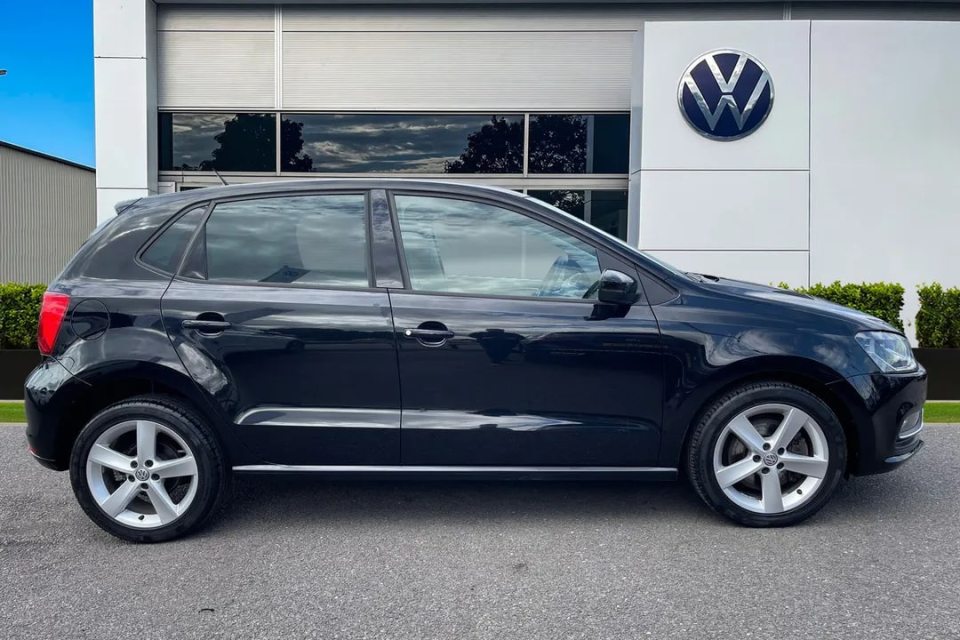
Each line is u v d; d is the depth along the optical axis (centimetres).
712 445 354
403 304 353
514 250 365
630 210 998
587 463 359
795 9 1030
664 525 373
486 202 368
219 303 350
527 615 283
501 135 1064
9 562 336
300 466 356
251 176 1070
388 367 350
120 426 350
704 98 933
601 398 353
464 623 278
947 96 926
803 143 934
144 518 357
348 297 354
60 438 356
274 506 407
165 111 1062
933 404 673
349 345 348
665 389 353
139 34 1005
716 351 349
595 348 350
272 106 1060
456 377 350
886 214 935
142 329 348
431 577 317
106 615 285
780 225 940
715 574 316
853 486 430
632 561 330
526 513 393
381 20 1051
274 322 348
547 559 334
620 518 384
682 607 288
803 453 364
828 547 343
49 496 429
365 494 425
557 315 353
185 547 352
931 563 325
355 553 343
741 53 929
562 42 1050
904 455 365
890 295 709
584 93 1053
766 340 349
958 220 934
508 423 351
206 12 1048
